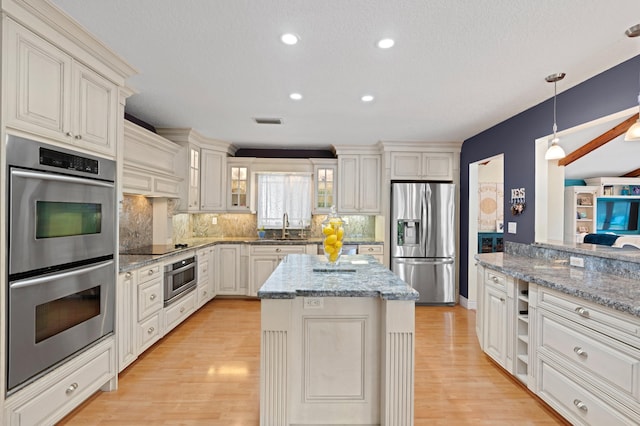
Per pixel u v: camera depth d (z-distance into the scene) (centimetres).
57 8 178
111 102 244
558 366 215
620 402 171
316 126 424
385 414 196
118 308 256
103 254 236
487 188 680
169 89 300
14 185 166
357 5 177
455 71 258
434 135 468
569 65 246
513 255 355
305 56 236
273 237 578
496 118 384
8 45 162
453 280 499
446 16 186
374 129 438
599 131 469
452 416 224
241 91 305
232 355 318
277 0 173
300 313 208
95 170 227
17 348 168
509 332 271
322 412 209
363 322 209
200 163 496
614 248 288
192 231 559
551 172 373
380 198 530
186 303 400
